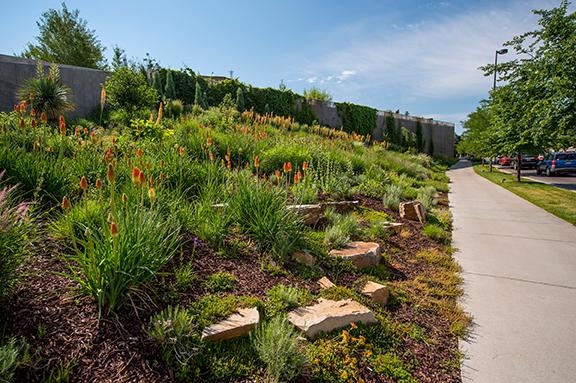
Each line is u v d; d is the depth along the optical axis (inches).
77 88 613.9
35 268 97.7
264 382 82.5
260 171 294.0
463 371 102.8
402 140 1428.4
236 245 143.0
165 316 92.0
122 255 92.4
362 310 116.5
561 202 404.8
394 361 100.7
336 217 207.8
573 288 161.3
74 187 153.1
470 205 390.9
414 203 280.4
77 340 80.6
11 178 135.7
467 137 1503.4
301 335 101.0
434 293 152.6
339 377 90.0
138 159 181.8
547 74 350.6
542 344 116.6
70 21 1182.9
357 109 1270.9
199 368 82.9
